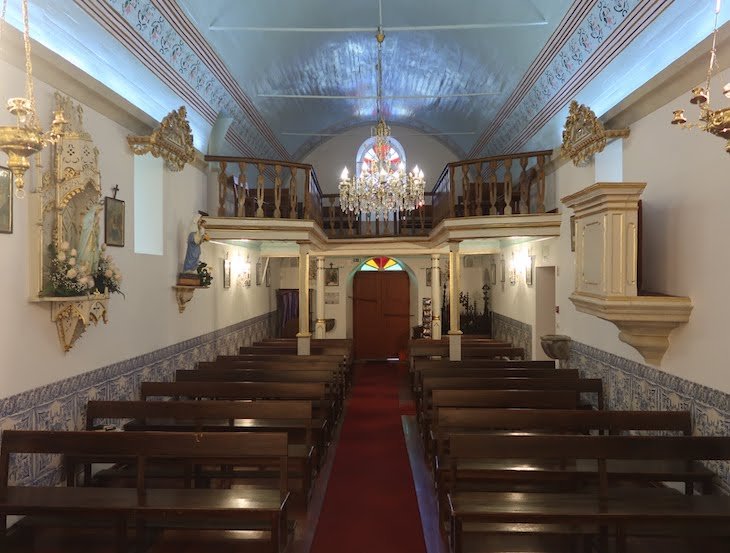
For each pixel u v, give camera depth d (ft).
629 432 23.22
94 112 21.33
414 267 59.88
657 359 20.04
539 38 29.63
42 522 16.63
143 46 24.03
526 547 16.28
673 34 19.89
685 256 18.70
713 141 17.04
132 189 24.49
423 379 27.20
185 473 19.79
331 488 22.18
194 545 16.10
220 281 37.42
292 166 34.42
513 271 45.09
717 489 17.28
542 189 33.24
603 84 25.94
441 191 41.68
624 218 18.67
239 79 36.17
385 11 36.09
